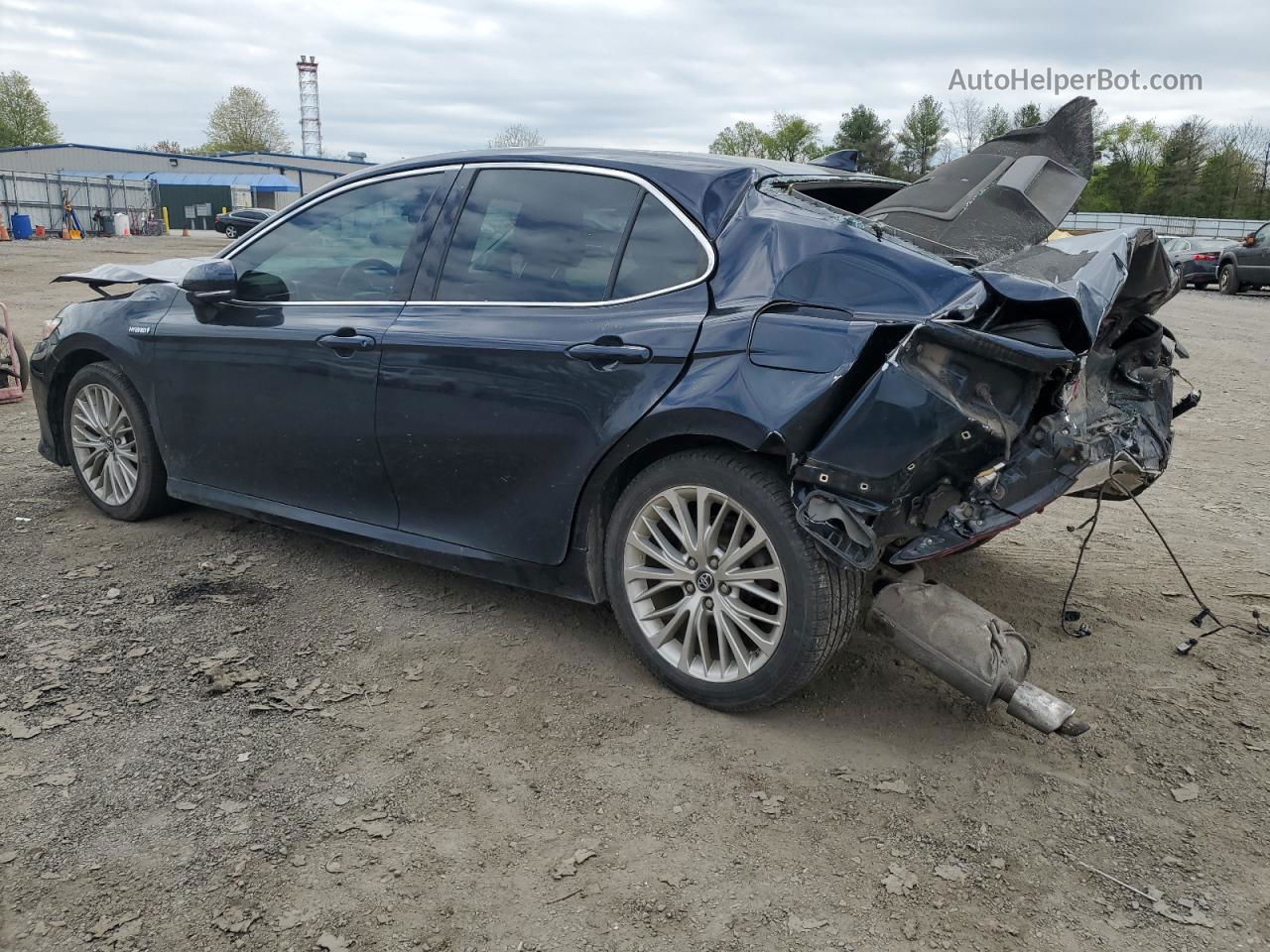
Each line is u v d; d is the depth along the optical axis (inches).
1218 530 204.1
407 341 140.9
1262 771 114.9
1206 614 154.4
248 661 134.3
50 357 191.0
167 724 118.1
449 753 114.2
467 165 148.2
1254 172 2613.2
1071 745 119.6
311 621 147.7
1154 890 94.7
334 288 155.7
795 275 116.2
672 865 96.5
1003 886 94.9
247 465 165.2
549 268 135.6
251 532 183.6
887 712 126.3
